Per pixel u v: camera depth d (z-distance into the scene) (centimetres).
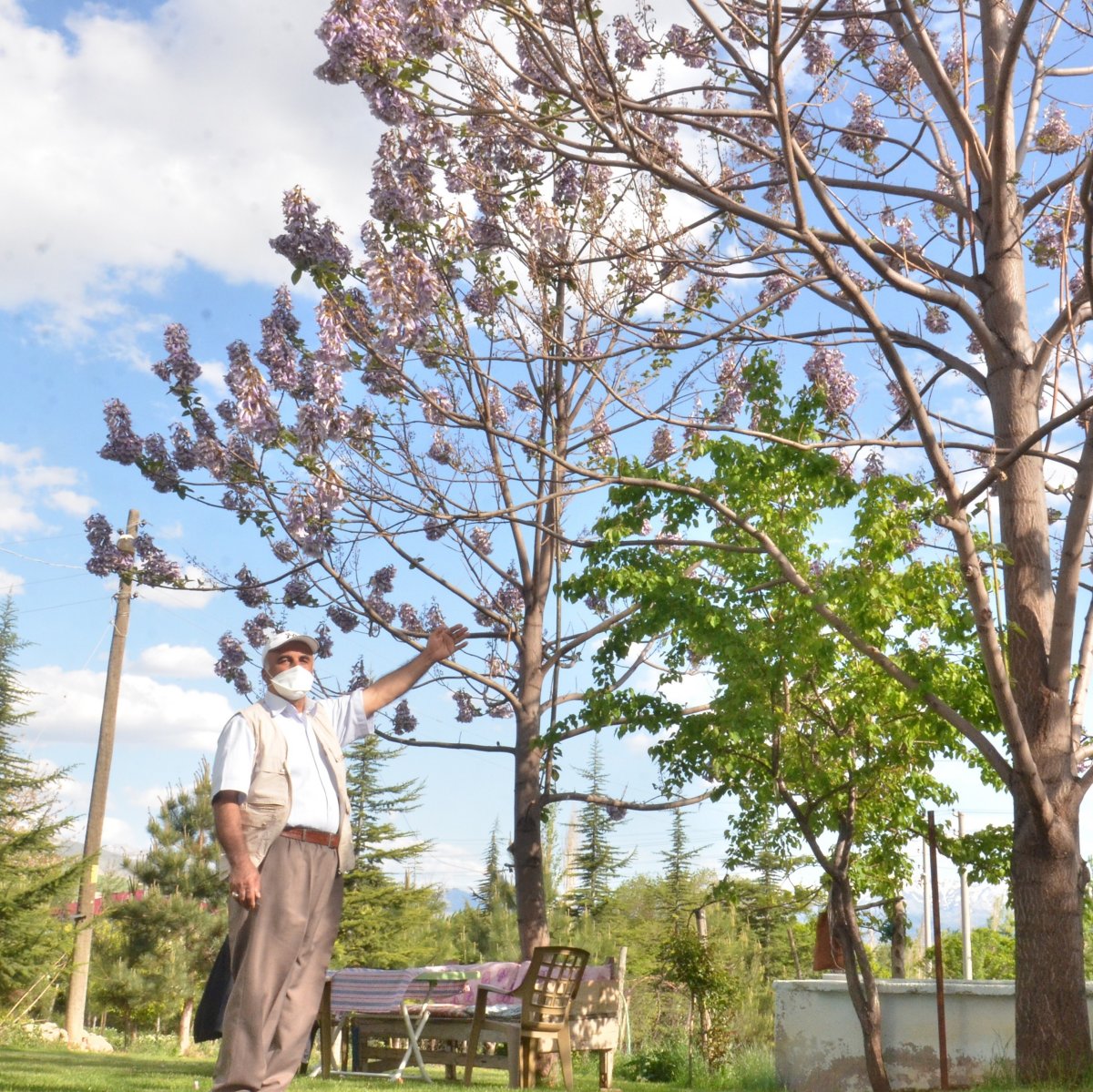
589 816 4756
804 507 1172
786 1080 1355
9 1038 2230
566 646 1667
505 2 906
